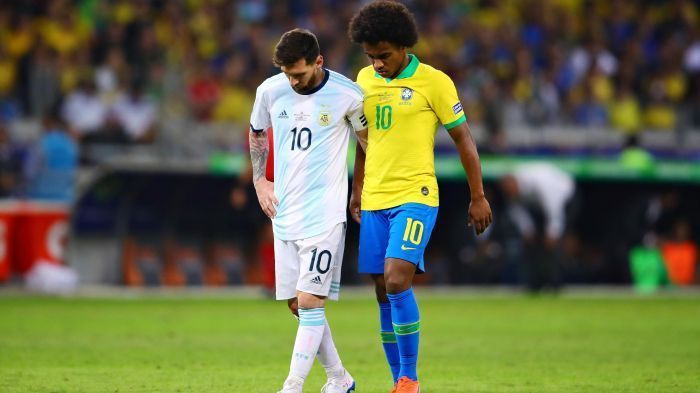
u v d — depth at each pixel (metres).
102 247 68.19
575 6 100.31
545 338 41.19
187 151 70.62
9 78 73.19
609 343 39.38
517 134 79.31
